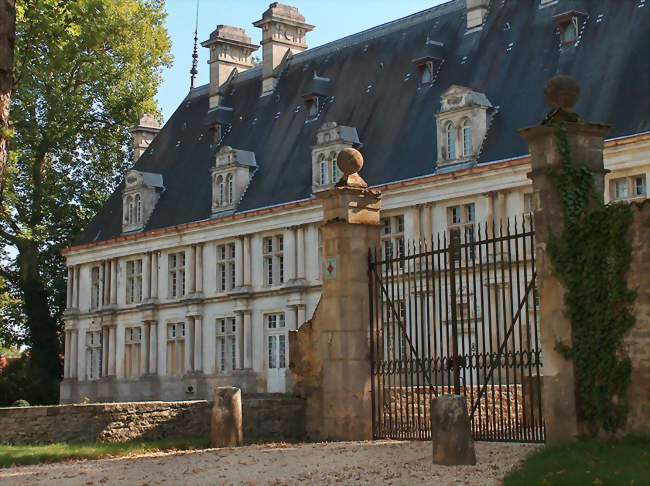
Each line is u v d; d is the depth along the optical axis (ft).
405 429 68.03
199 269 161.07
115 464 56.54
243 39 189.57
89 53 182.60
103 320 177.88
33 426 69.41
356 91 154.71
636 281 49.42
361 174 137.59
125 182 184.65
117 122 193.88
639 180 102.73
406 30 156.35
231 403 66.28
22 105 177.68
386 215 129.49
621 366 49.34
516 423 58.13
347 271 67.92
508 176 114.42
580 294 50.65
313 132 155.74
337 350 67.31
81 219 193.77
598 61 117.19
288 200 148.56
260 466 52.80
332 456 55.88
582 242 50.85
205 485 46.62
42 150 182.70
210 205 164.55
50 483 49.32
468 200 119.65
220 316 157.07
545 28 129.59
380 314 68.85
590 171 51.78
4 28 61.98
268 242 151.43
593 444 47.75
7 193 171.73
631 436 48.44
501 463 49.47
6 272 193.26
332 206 69.00
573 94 52.54
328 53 169.68
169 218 172.24
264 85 176.35
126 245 174.70
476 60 135.95
